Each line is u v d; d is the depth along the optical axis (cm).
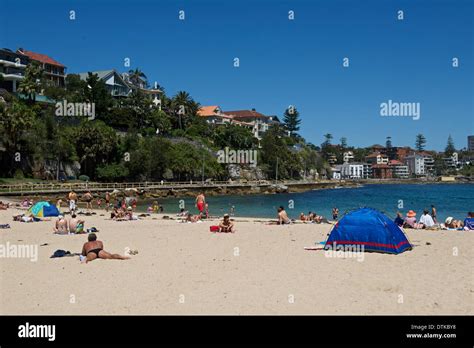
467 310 970
